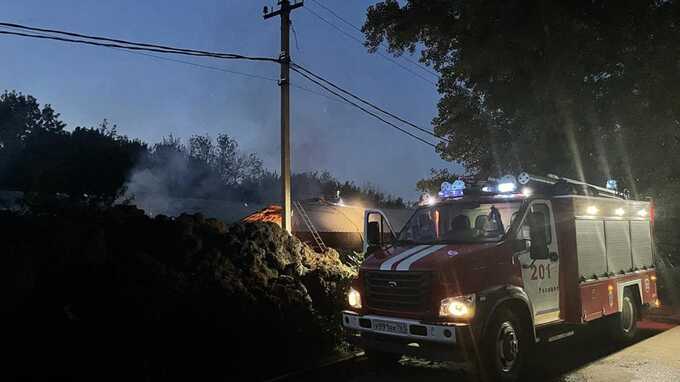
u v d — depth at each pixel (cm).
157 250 889
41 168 2242
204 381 690
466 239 750
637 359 827
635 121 1498
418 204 901
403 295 672
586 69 1470
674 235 1897
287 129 1380
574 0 1445
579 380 712
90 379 622
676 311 1333
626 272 965
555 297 784
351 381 716
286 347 820
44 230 775
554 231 805
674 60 1391
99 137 2642
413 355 656
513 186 825
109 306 723
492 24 1501
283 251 1116
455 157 1975
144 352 688
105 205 986
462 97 1894
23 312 673
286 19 1389
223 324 785
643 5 1389
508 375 672
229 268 944
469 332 621
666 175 1625
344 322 732
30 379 593
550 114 1540
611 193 1039
